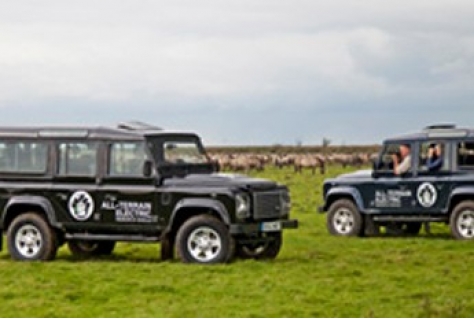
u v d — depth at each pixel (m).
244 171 114.69
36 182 25.69
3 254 27.42
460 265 24.55
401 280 22.16
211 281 21.88
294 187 73.12
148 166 24.80
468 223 30.92
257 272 23.19
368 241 31.02
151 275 22.75
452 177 31.06
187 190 24.53
